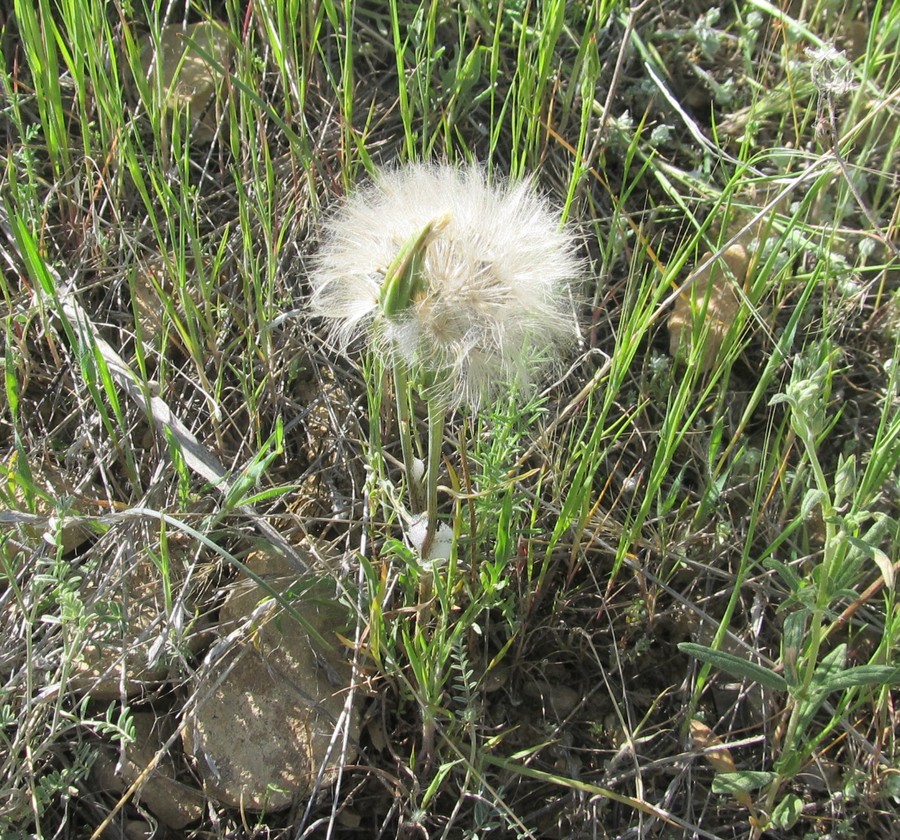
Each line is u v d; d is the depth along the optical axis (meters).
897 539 0.32
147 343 0.39
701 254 0.41
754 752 0.35
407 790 0.32
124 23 0.35
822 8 0.45
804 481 0.37
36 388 0.38
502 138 0.43
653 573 0.37
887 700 0.33
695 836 0.32
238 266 0.39
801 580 0.31
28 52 0.37
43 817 0.32
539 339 0.28
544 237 0.28
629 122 0.42
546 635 0.36
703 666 0.33
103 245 0.38
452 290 0.25
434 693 0.31
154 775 0.32
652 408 0.39
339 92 0.39
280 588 0.34
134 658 0.33
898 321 0.40
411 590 0.33
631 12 0.36
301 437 0.38
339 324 0.30
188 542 0.35
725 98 0.44
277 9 0.35
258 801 0.32
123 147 0.36
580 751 0.35
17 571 0.33
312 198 0.37
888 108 0.39
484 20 0.42
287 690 0.33
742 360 0.40
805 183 0.42
